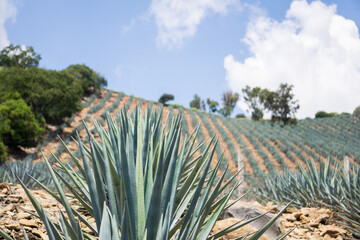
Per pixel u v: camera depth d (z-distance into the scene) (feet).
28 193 5.30
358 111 162.91
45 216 5.25
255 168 73.41
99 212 5.67
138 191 5.78
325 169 22.26
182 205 6.86
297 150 94.68
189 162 10.27
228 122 142.10
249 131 121.19
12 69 85.92
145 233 5.32
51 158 67.26
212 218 6.26
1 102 73.56
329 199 19.33
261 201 25.57
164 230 4.57
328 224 16.93
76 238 5.71
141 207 5.68
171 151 6.17
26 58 161.48
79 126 91.71
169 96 169.27
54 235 5.37
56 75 95.20
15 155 67.87
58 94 85.25
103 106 124.98
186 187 6.75
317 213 18.07
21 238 9.25
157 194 5.02
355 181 19.36
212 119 141.90
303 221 17.16
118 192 6.24
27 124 69.56
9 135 69.00
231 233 12.16
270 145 98.43
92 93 144.25
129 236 5.03
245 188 26.66
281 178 25.71
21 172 22.97
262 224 14.39
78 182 7.30
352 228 15.58
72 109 92.99
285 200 23.50
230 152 88.48
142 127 8.29
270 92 147.23
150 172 6.17
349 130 139.33
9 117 68.74
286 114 143.84
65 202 5.86
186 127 109.50
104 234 4.55
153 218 5.02
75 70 140.67
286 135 118.73
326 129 140.15
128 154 5.82
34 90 81.10
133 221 5.44
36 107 83.30
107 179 5.81
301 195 21.47
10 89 77.97
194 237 5.37
